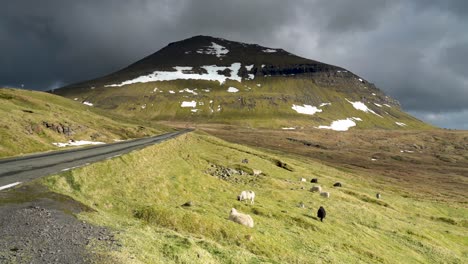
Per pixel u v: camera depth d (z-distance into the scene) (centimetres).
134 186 3616
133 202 3095
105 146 6731
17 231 1684
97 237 1839
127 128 12450
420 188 12156
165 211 2930
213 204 3991
